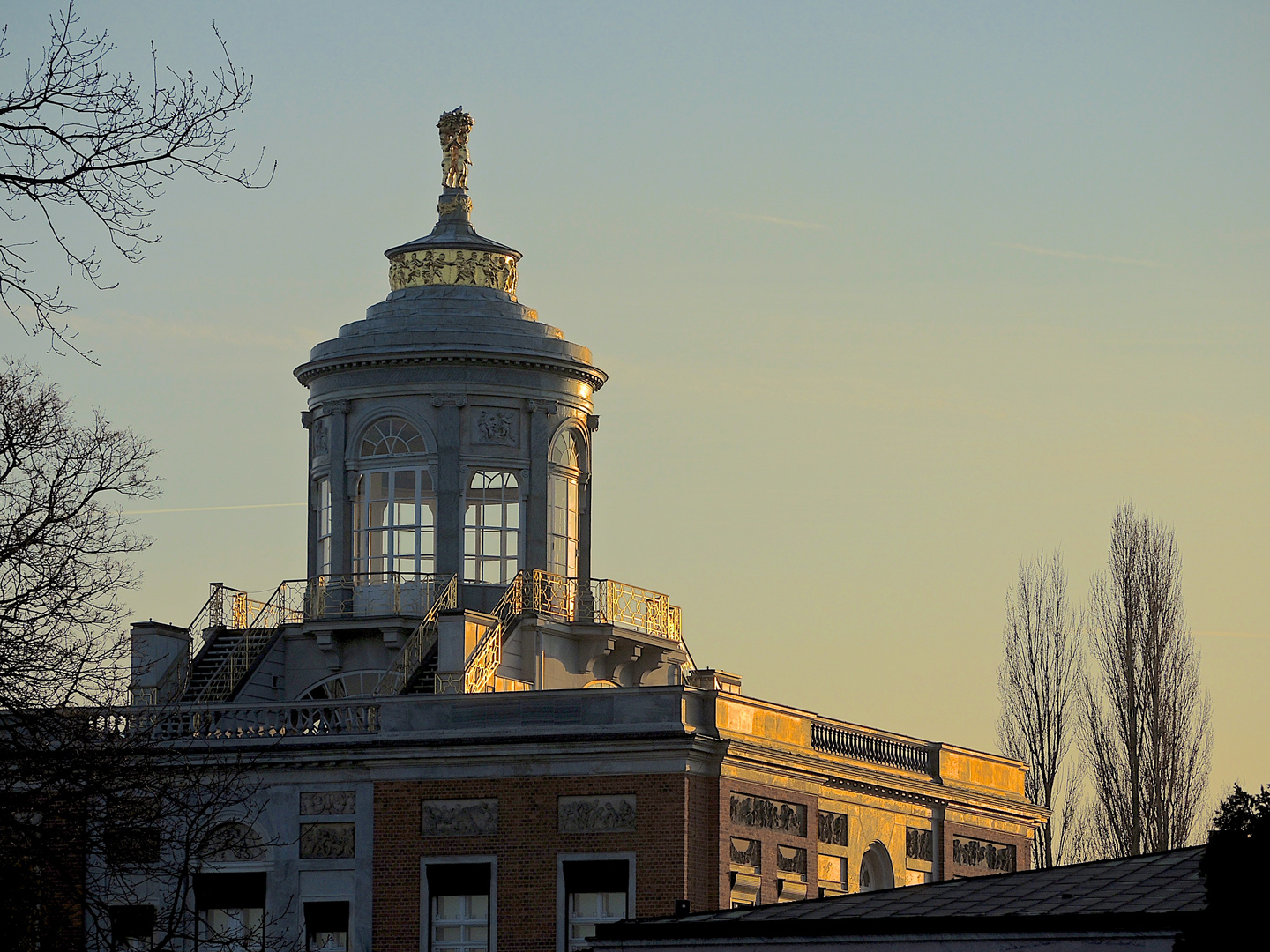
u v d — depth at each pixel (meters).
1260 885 51.50
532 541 99.69
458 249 103.00
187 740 86.81
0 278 45.38
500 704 86.31
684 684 88.62
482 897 85.12
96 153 46.00
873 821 96.44
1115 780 123.62
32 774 62.28
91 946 74.00
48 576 62.56
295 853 86.75
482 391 99.81
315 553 101.75
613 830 84.06
